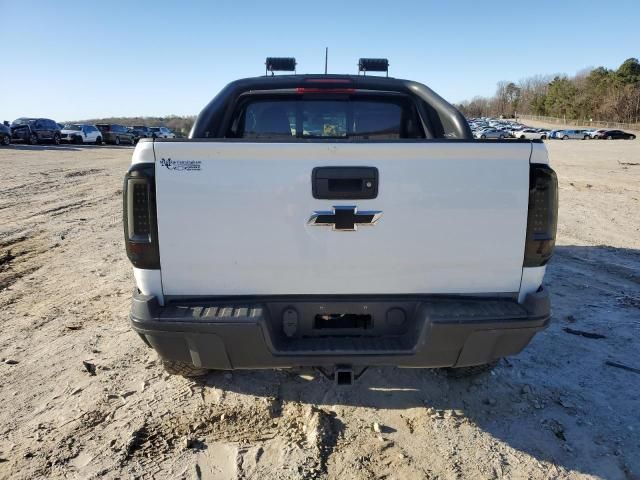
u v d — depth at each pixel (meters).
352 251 2.90
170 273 2.90
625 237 8.75
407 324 3.02
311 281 2.93
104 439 3.20
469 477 2.91
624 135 64.00
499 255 2.93
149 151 2.80
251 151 2.79
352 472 2.94
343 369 2.91
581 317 5.15
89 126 41.88
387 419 3.44
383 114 4.45
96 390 3.75
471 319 2.81
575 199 13.08
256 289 2.94
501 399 3.66
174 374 3.78
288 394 3.72
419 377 3.94
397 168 2.82
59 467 2.95
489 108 154.25
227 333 2.80
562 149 38.88
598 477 2.92
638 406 3.59
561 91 116.81
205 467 2.97
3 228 9.10
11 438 3.21
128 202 2.84
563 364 4.17
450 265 2.93
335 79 4.14
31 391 3.74
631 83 103.44
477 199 2.87
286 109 4.40
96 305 5.43
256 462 3.01
